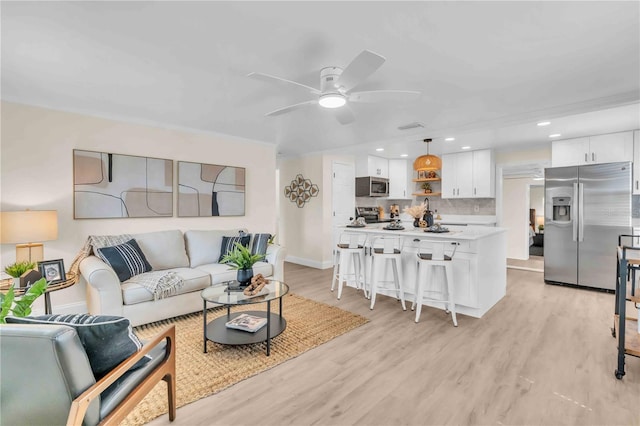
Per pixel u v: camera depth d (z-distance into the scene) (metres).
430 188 6.88
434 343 2.74
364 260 4.19
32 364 1.11
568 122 3.86
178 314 3.20
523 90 2.79
